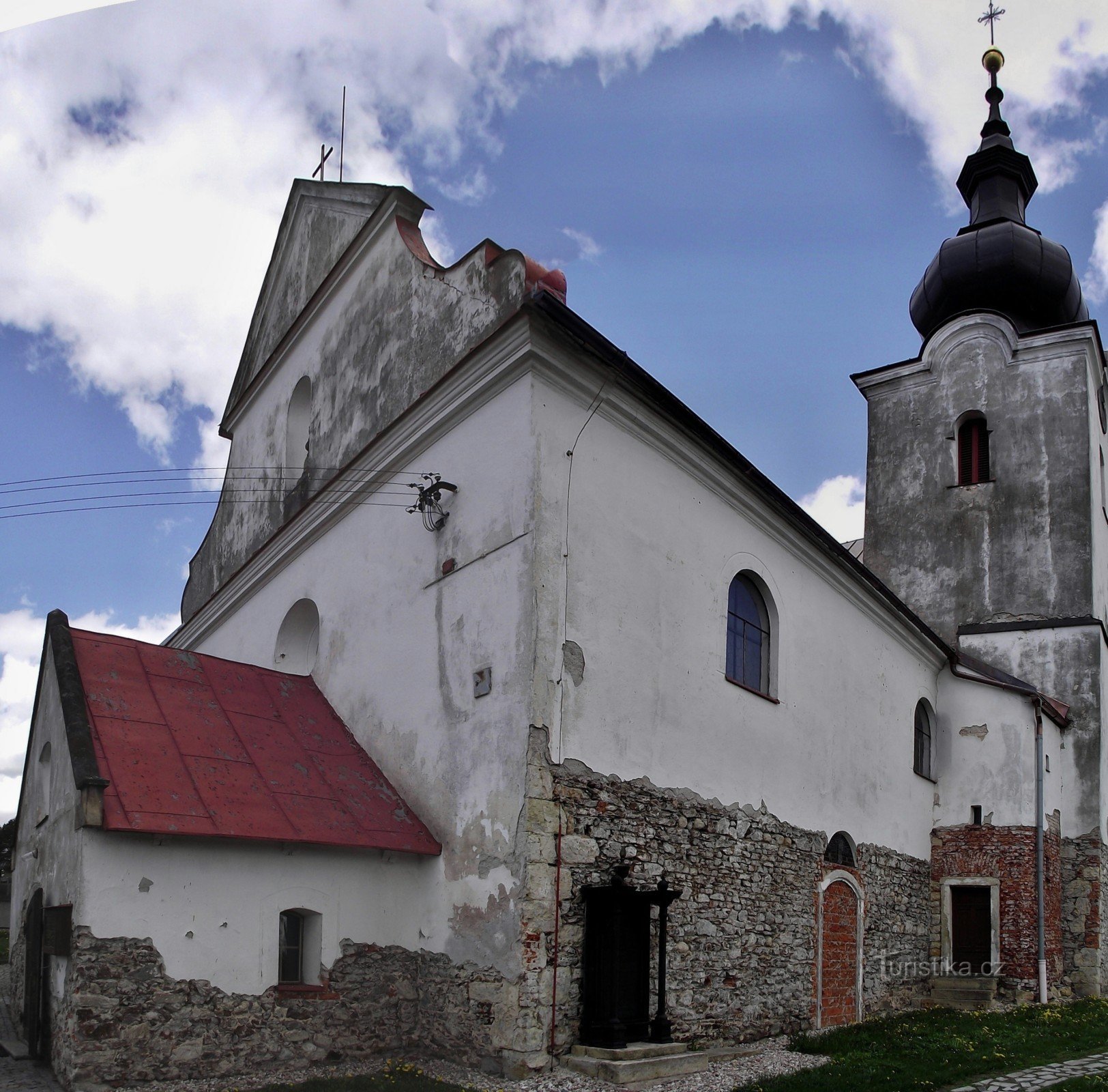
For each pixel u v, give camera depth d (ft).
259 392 61.67
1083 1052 38.65
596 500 37.14
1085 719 67.51
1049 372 76.64
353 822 35.24
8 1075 30.14
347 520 46.83
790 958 43.34
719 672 41.88
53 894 32.58
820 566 50.80
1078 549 72.23
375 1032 33.91
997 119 89.56
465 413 39.09
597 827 34.27
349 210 53.98
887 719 57.47
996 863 61.52
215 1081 30.04
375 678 41.50
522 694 33.45
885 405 82.89
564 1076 30.55
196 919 31.04
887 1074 32.24
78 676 35.22
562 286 38.93
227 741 36.78
